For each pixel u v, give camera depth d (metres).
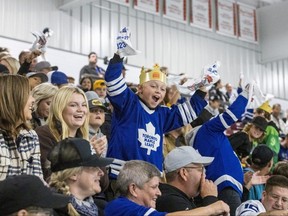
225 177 5.18
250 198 5.70
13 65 6.13
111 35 14.83
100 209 3.92
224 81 17.56
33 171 3.57
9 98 3.53
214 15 17.55
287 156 8.94
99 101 5.17
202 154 5.29
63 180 3.33
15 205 2.50
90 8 14.50
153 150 4.75
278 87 18.80
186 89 5.28
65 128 4.13
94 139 4.23
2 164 3.44
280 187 4.41
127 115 4.72
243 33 18.20
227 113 5.28
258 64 18.61
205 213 3.60
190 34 16.84
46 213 2.57
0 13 12.73
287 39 18.30
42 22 13.47
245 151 6.35
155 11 15.77
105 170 4.31
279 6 18.50
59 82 6.66
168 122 5.00
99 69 11.65
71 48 13.95
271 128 8.29
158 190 3.83
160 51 15.97
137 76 15.23
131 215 3.62
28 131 3.64
